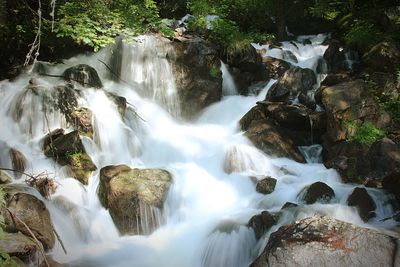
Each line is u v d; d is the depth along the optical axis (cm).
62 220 730
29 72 1085
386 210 784
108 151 944
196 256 702
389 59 1129
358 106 988
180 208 817
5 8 1041
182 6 1780
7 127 931
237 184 892
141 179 805
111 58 1197
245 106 1190
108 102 1001
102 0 1165
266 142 988
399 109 1013
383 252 541
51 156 865
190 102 1174
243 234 698
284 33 1698
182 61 1206
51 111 944
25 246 580
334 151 956
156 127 1080
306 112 1043
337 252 546
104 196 795
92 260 682
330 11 1672
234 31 1323
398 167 823
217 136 1080
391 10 1380
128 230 759
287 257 552
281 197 826
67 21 1076
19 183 763
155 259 695
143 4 1255
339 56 1304
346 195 806
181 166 949
